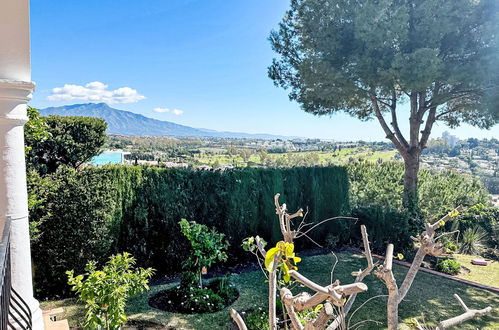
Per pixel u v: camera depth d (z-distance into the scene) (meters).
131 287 3.62
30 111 4.16
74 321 4.24
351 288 0.99
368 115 9.35
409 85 6.43
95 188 5.20
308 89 8.37
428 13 6.54
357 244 8.15
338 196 7.97
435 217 7.97
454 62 6.82
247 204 6.78
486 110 7.08
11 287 2.08
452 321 1.41
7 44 2.08
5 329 1.73
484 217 8.21
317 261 6.90
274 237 7.06
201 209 6.34
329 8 7.20
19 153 2.14
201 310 4.52
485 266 7.00
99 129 7.72
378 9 6.57
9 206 2.09
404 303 4.94
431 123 8.27
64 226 5.02
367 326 4.16
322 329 1.03
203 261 4.96
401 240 7.37
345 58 7.28
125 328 4.05
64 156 7.14
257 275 6.09
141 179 5.79
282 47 8.60
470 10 6.44
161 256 5.96
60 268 5.06
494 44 6.32
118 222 5.54
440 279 6.02
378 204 8.05
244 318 4.29
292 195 7.41
